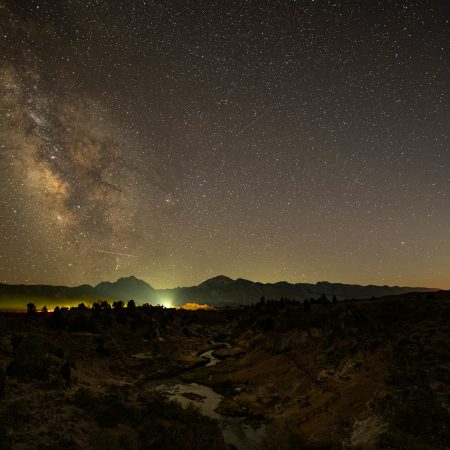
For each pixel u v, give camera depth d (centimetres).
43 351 5084
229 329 16550
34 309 11069
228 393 6662
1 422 3381
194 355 10956
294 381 6191
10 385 4388
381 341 5525
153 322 13175
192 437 4156
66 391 4744
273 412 5288
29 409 3847
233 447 4253
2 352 5688
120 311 13600
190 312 19975
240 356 9656
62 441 3328
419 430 2848
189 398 6362
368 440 3014
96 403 4488
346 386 4912
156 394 5656
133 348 10081
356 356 5547
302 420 4522
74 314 11238
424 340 4644
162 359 9575
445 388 3209
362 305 7275
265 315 13225
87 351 8425
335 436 3691
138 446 3725
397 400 3244
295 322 8838
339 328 6781
